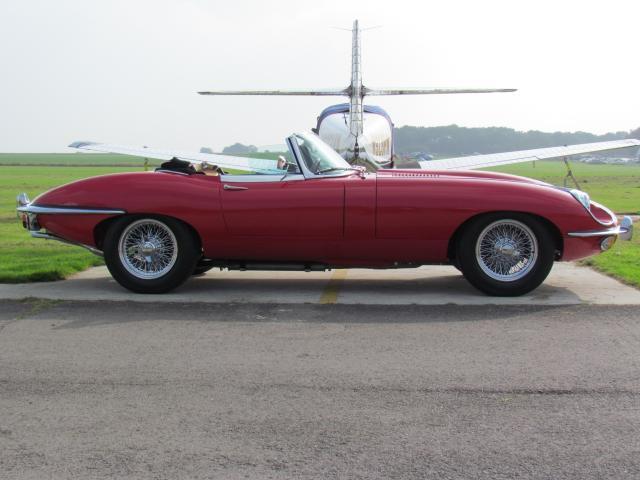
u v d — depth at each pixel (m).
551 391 4.14
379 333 5.39
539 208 6.43
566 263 8.72
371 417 3.78
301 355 4.85
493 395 4.08
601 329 5.46
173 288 6.88
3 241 11.75
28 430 3.64
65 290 7.06
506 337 5.26
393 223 6.51
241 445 3.45
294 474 3.15
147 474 3.16
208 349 5.00
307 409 3.89
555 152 14.86
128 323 5.72
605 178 54.84
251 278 7.87
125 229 6.82
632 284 7.23
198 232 6.69
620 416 3.77
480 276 6.61
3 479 3.11
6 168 85.06
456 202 6.46
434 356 4.81
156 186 6.72
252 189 6.64
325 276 8.00
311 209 6.55
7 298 6.64
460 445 3.43
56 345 5.11
